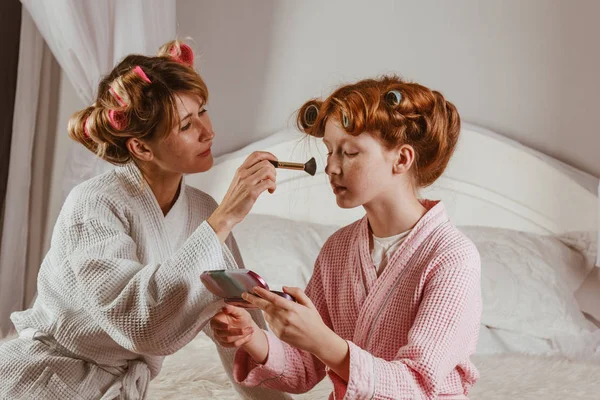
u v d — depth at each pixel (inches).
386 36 126.8
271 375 50.8
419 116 48.0
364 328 49.2
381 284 48.9
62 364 54.0
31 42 123.2
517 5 122.7
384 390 42.0
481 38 124.1
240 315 49.1
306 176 123.8
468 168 120.6
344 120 46.9
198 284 48.6
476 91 124.7
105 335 53.1
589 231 115.6
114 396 53.9
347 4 127.9
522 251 108.4
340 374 43.0
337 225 121.8
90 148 58.0
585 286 111.5
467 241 48.3
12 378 53.7
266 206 125.0
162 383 76.4
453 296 45.6
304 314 42.1
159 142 54.2
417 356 43.5
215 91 133.0
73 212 54.7
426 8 125.3
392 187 48.8
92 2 109.3
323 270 53.1
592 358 96.0
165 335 49.1
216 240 48.9
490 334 100.8
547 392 78.4
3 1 120.9
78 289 52.6
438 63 125.5
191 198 61.1
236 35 132.0
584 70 121.3
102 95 55.2
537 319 100.9
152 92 53.1
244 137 132.4
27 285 127.8
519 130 123.9
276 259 107.7
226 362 61.1
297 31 130.0
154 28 112.0
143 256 55.7
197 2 132.9
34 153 127.5
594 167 121.6
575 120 122.0
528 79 123.2
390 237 50.0
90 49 110.0
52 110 127.6
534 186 118.5
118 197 55.8
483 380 82.8
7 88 122.4
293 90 130.6
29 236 127.7
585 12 120.7
